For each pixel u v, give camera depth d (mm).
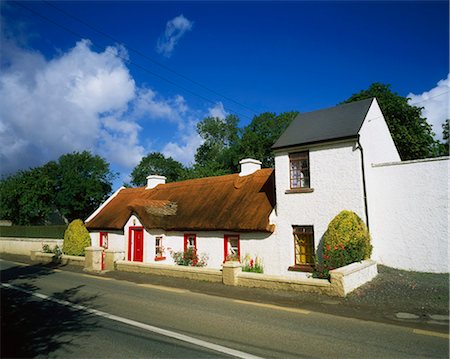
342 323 8281
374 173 14766
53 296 12039
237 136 53125
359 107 15828
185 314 9352
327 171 14406
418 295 10320
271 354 6438
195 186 21828
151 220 19000
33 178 40344
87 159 47219
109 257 18234
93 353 6656
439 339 7109
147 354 6547
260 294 11578
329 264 12383
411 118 26500
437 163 13383
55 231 29641
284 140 15828
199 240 18062
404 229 13859
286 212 15328
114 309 10062
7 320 9062
